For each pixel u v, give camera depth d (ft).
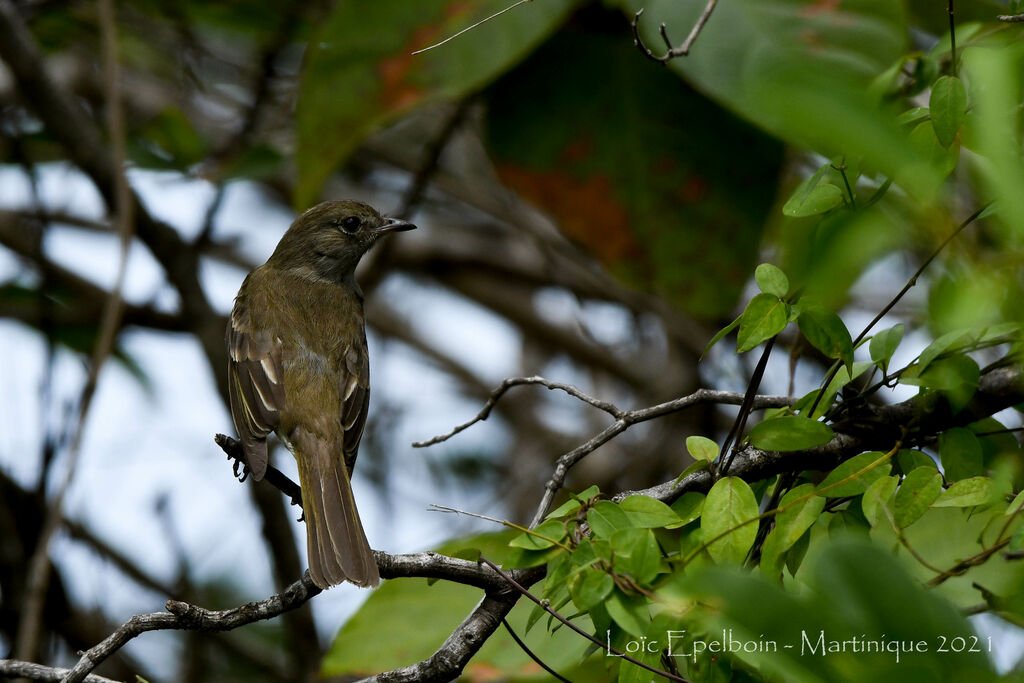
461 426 25.21
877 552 12.76
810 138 13.73
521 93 36.99
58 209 51.26
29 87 41.91
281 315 35.70
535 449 55.21
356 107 33.37
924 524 24.77
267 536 46.37
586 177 37.50
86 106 53.67
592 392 56.49
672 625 18.90
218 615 22.39
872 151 13.32
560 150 37.29
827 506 22.30
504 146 37.50
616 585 18.45
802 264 15.76
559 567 19.63
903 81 25.09
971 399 23.41
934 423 23.57
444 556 23.40
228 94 56.54
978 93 18.26
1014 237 13.82
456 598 31.81
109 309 39.55
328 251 38.29
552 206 37.91
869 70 27.20
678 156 36.94
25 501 43.91
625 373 55.36
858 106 13.53
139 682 21.47
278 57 50.01
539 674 28.48
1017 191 13.16
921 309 16.46
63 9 48.01
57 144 45.73
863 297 37.19
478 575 22.80
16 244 50.34
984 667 12.45
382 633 31.53
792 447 21.40
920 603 12.55
